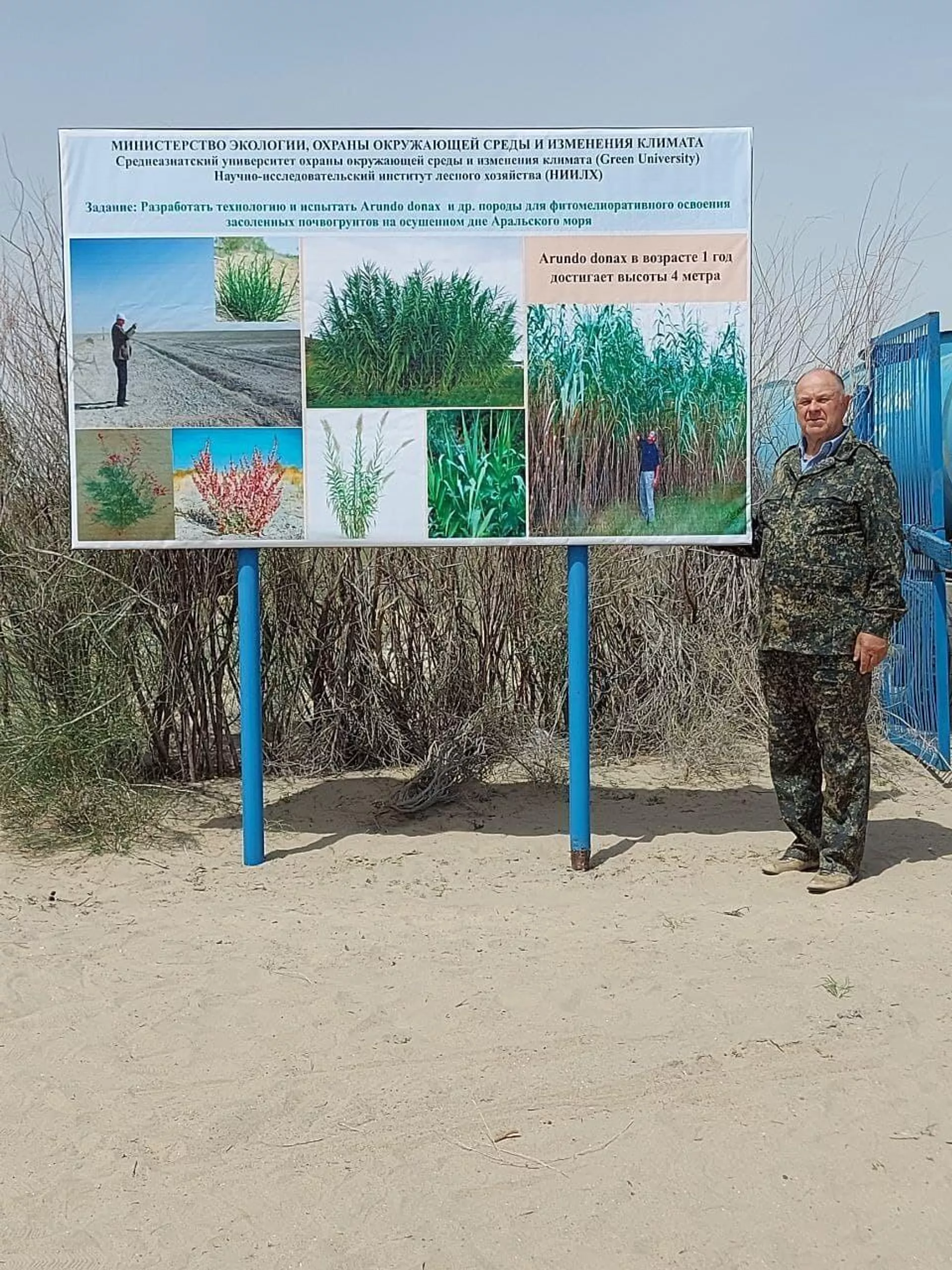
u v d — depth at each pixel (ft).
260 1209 11.19
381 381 19.72
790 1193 11.23
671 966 16.12
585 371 19.63
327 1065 13.73
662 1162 11.74
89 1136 12.41
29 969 16.42
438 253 19.51
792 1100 12.77
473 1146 12.09
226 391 19.77
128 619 23.93
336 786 25.57
